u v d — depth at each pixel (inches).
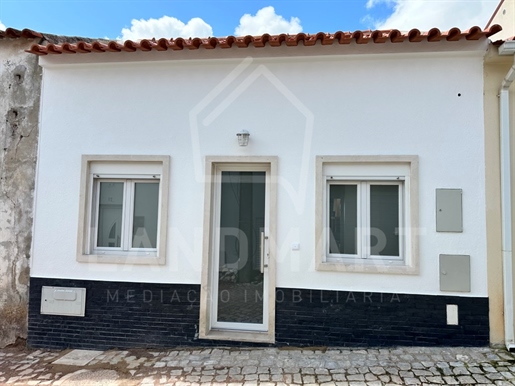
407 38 146.9
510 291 142.6
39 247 168.6
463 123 149.8
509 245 143.9
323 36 147.9
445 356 138.3
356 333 150.6
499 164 147.5
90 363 146.9
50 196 169.8
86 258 165.0
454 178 148.8
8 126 176.6
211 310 164.9
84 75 172.7
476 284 145.3
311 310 153.3
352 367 133.3
